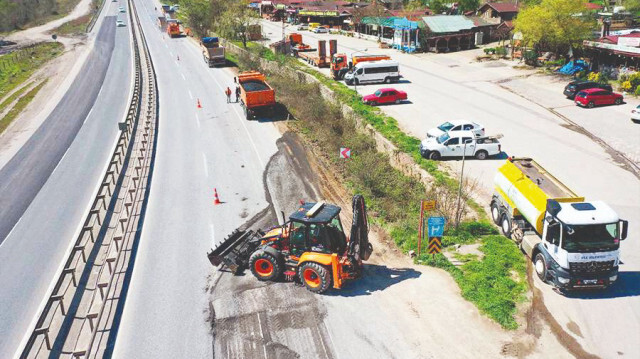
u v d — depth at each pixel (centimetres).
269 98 3306
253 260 1429
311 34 8300
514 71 4772
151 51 6969
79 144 3102
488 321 1248
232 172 2420
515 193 1653
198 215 1947
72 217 2033
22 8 12112
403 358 1123
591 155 2564
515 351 1141
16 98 4697
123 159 2688
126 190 2250
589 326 1225
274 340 1195
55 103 4356
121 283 1474
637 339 1173
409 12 7512
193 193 2177
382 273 1496
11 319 1348
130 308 1347
